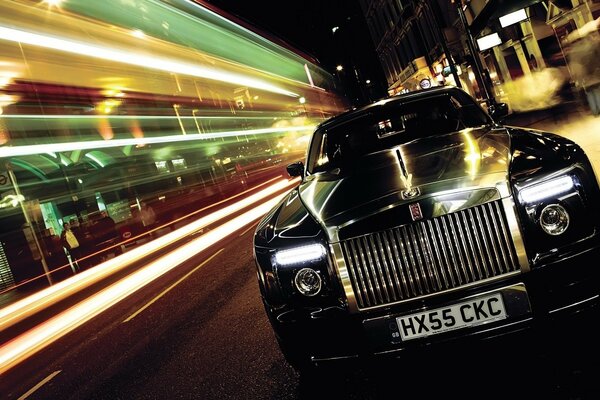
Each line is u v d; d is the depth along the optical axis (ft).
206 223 54.13
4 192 43.68
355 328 7.55
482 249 7.13
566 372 7.42
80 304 30.07
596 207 7.11
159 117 47.26
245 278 21.31
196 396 10.61
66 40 32.78
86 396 12.88
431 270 7.24
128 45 39.27
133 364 14.39
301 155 87.20
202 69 51.16
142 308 22.66
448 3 71.87
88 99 36.19
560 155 7.61
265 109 68.44
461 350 7.38
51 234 45.60
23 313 32.07
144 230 53.01
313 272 7.73
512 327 7.13
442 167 7.97
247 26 63.87
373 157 10.44
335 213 7.79
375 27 133.80
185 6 48.78
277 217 9.43
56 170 45.85
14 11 29.12
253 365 11.35
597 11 31.48
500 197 7.08
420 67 95.61
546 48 42.75
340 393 8.78
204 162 64.64
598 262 7.00
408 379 8.59
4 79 29.32
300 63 85.97
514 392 7.34
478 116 11.35
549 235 7.03
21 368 19.02
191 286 23.82
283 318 7.98
